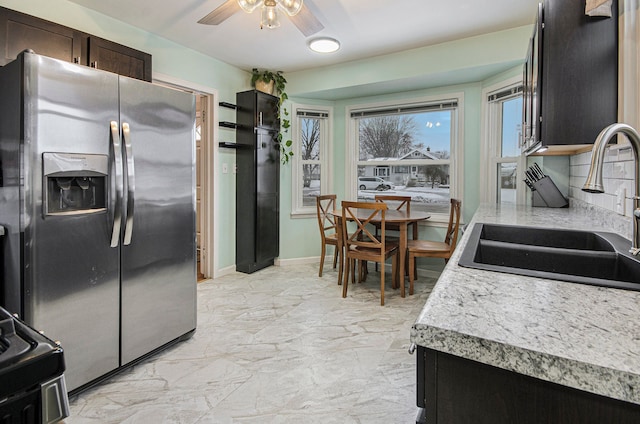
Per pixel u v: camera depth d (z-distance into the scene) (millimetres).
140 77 2744
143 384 1896
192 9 2660
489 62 3129
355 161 4535
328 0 2541
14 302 1641
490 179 3609
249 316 2812
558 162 2969
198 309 2957
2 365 652
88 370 1806
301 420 1617
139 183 2016
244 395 1802
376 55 3658
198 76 3553
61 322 1688
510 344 517
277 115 4234
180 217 2301
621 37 1382
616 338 536
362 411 1678
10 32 2035
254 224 4023
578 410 491
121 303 1954
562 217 2186
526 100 2293
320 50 3393
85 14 2627
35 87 1554
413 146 4199
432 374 595
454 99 3812
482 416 556
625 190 1457
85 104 1736
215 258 3881
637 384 441
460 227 3773
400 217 3389
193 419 1622
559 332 557
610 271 1177
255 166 3982
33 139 1558
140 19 2822
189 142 2350
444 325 583
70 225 1712
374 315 2834
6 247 1680
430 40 3260
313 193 4691
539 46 1637
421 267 4059
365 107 4359
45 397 707
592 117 1472
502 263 1338
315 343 2359
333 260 4637
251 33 3100
